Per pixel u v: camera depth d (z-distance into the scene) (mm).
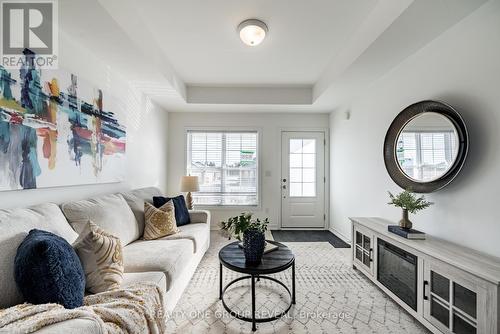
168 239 2363
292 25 2260
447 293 1482
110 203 2113
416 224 2262
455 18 1738
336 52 2787
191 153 4578
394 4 1754
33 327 794
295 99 3938
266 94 3922
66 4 1549
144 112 3408
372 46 2107
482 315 1263
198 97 3895
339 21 2199
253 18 2156
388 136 2562
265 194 4527
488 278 1225
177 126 4496
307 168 4590
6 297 1032
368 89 3125
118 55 2258
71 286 1064
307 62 3045
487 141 1616
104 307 1080
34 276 990
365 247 2459
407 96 2385
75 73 1998
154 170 3803
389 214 2654
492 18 1576
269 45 2629
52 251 1038
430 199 2094
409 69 2355
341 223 3977
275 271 1690
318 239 3875
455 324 1432
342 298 2070
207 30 2346
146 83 3000
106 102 2434
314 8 2023
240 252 2023
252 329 1664
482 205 1639
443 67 1957
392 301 2029
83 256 1302
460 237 1801
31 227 1306
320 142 4562
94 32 1873
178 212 2971
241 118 4535
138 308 1147
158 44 2596
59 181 1811
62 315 879
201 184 4559
